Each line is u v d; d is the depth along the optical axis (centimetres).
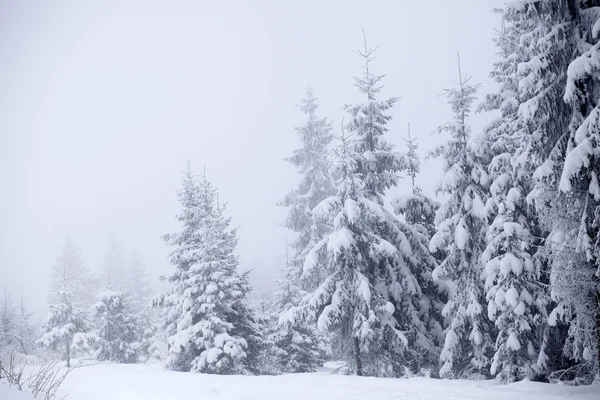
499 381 1522
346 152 2000
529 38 1309
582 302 1210
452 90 1916
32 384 887
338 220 1902
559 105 1234
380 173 2139
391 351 1939
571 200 1258
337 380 1430
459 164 1844
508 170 1711
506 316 1544
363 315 1845
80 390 1120
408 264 2078
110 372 1866
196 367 2253
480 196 1838
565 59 1209
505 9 1230
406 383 1320
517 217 1648
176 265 2788
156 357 3559
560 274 1244
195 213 2789
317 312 1980
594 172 1112
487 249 1628
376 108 2098
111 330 3528
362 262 1939
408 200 2119
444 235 1827
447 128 1908
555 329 1512
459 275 1880
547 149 1306
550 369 1510
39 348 3662
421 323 1975
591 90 1160
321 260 2027
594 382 1284
